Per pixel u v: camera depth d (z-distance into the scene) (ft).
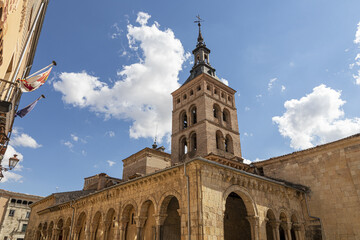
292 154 94.43
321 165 86.89
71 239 103.96
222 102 160.76
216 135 148.77
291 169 94.27
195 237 55.36
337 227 77.82
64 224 114.73
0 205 224.33
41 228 141.28
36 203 164.86
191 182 61.21
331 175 83.66
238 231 87.25
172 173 67.92
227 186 64.95
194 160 60.64
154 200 70.54
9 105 34.86
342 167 81.97
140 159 163.84
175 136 159.33
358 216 74.74
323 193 83.66
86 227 96.89
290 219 78.38
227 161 106.73
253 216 67.21
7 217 223.71
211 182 61.62
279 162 98.73
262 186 73.10
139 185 78.43
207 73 171.63
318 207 83.35
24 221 231.50
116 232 80.64
